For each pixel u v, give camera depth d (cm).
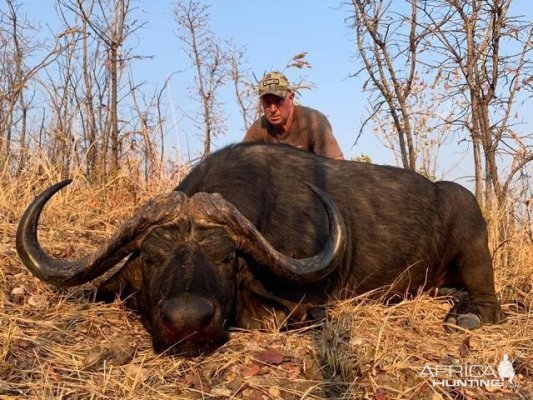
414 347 195
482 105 330
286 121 302
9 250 225
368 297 236
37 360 169
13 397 152
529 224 295
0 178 288
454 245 249
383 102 360
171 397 159
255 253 183
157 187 307
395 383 171
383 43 351
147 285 182
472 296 245
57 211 272
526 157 322
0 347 172
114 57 378
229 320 191
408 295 251
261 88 296
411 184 251
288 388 166
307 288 210
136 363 173
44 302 200
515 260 279
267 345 185
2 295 197
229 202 188
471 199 253
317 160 243
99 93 411
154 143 326
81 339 185
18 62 455
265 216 212
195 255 174
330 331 190
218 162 221
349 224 232
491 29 324
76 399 156
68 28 388
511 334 216
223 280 179
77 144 342
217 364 173
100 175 324
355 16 356
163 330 168
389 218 241
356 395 166
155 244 178
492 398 174
